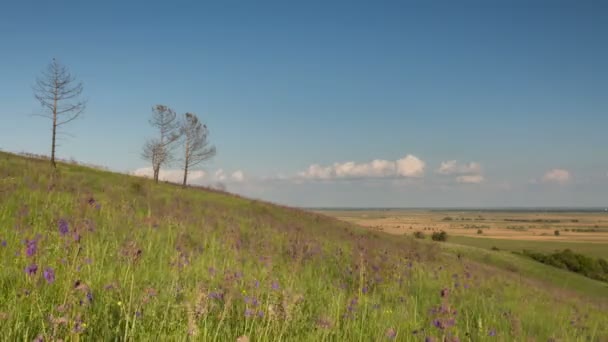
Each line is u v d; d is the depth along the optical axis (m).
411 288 11.75
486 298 11.94
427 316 8.20
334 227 36.88
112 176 36.72
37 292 4.76
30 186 16.56
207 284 7.22
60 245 7.25
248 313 5.51
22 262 6.31
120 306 5.19
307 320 6.71
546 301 16.03
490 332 7.70
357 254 15.63
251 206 38.62
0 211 11.72
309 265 12.63
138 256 7.06
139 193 24.83
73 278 5.50
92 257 7.15
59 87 34.91
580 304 18.95
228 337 5.04
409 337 6.69
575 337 9.63
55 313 4.47
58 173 24.05
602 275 63.12
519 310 11.40
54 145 34.78
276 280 7.78
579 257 66.62
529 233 182.88
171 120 46.88
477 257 47.09
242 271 9.16
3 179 16.75
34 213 12.18
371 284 10.71
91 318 4.64
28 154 38.31
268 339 5.28
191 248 11.48
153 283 6.92
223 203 36.16
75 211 12.94
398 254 19.05
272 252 13.83
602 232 198.88
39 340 3.72
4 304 4.71
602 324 12.67
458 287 12.37
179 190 36.91
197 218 18.44
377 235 37.84
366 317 7.43
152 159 45.66
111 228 11.88
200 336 4.74
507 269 44.97
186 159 49.06
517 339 8.17
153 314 5.19
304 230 26.03
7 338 3.91
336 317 6.61
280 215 37.84
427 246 33.69
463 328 7.88
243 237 16.17
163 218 15.77
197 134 49.75
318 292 9.23
